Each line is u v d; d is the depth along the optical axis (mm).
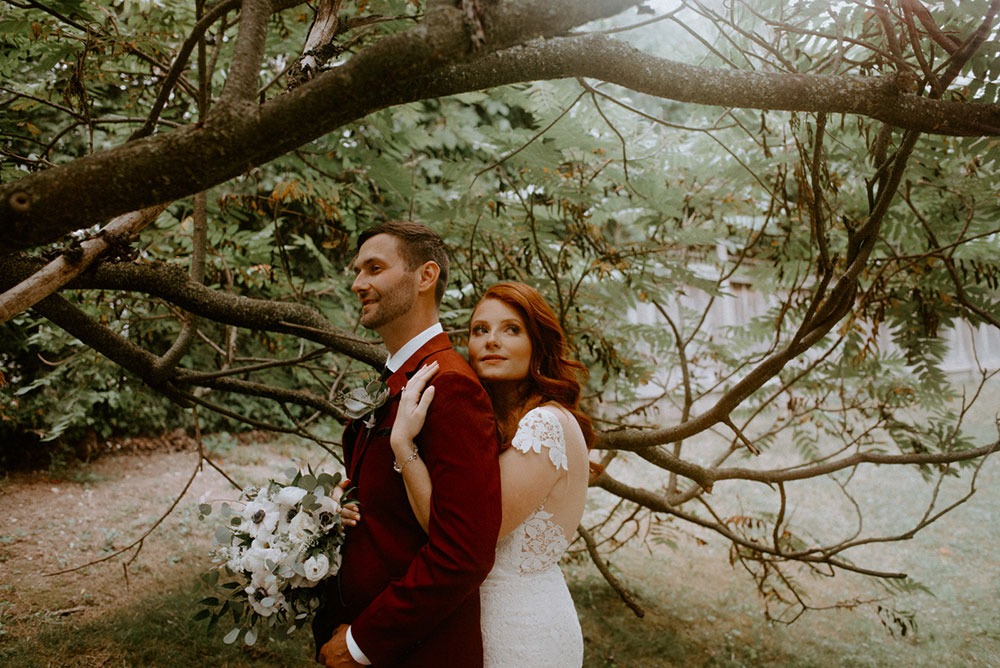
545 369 1748
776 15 2193
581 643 1612
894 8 1776
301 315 2471
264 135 895
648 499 3473
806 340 2236
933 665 3781
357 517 1471
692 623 4203
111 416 6098
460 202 2666
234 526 1499
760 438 3740
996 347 11039
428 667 1378
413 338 1595
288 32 2682
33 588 3621
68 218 879
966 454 2912
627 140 3297
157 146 882
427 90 1017
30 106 2588
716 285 3121
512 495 1441
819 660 3840
